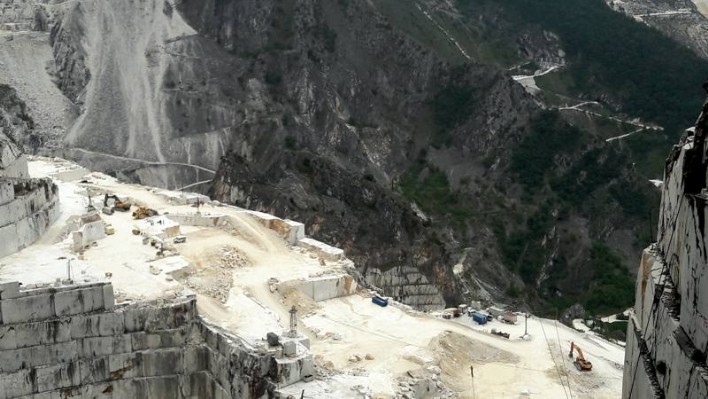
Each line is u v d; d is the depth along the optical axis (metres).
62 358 44.22
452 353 53.34
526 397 48.62
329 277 59.09
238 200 117.06
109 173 136.12
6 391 42.88
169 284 50.16
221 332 46.81
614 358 58.25
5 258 49.38
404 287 104.88
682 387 23.33
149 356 46.50
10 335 42.88
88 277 46.00
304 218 111.44
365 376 46.19
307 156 129.12
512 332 61.00
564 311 110.38
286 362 43.16
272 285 56.19
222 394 46.09
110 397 45.78
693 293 23.50
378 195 122.38
